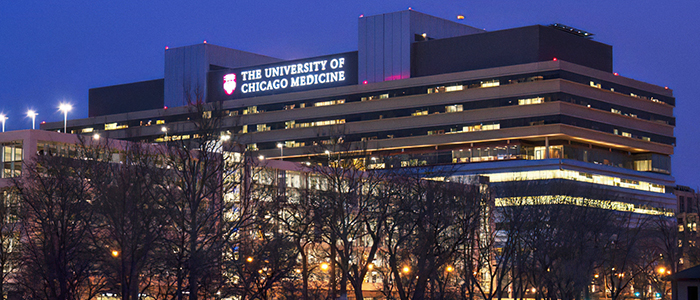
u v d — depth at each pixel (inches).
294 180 4714.6
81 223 3191.4
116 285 3159.5
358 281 3631.9
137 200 2999.5
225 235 3275.1
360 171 4613.7
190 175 3378.4
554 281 4414.4
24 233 3661.4
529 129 7859.3
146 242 2999.5
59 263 2992.1
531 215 4512.8
